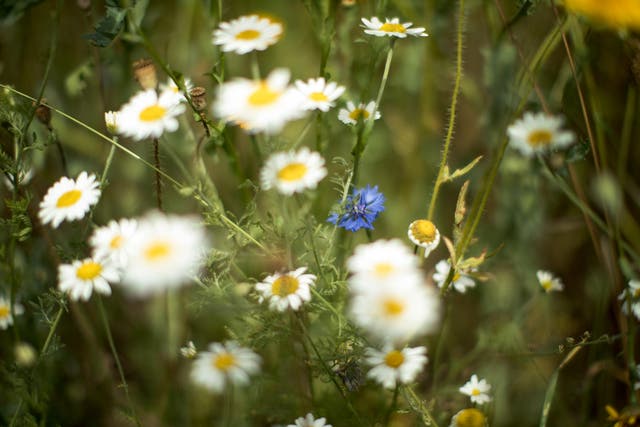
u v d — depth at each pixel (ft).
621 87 2.75
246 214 2.38
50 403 2.60
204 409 2.64
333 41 2.66
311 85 2.39
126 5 2.44
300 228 2.39
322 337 2.49
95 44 2.46
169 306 2.68
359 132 2.44
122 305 2.79
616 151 2.83
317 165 2.28
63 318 2.75
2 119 2.41
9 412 2.58
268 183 2.29
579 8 2.29
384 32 2.41
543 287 2.67
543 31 2.77
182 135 2.82
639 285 2.51
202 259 2.36
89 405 2.72
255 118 2.11
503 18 2.60
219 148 2.73
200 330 2.68
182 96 2.42
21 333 2.68
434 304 2.18
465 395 2.56
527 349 2.71
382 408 2.50
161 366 2.74
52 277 2.71
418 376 2.60
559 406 2.66
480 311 2.81
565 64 2.77
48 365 2.66
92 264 2.31
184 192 2.35
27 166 2.54
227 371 2.31
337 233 2.60
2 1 2.61
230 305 2.39
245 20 2.38
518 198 2.81
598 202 2.80
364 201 2.41
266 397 2.54
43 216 2.35
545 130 2.56
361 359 2.33
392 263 2.21
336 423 2.47
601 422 2.61
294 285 2.29
